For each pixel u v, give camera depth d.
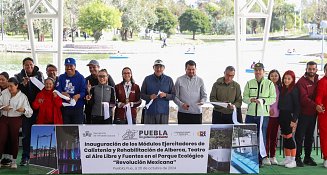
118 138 5.98
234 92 6.41
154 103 6.41
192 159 6.04
